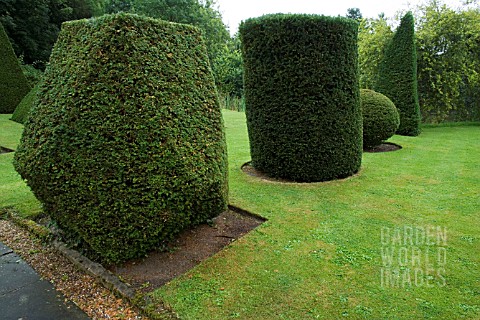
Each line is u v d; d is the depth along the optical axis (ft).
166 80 8.07
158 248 8.85
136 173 7.52
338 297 6.86
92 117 7.41
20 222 10.98
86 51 7.63
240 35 15.99
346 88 15.10
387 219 10.89
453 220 10.72
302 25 14.23
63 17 59.16
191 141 8.41
